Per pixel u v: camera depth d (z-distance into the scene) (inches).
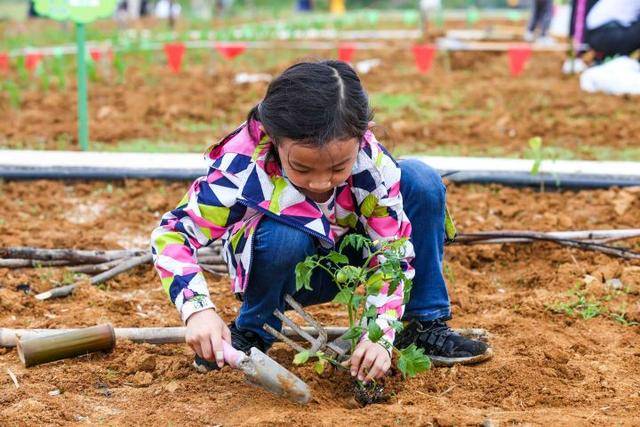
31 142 303.9
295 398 122.6
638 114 357.1
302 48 615.5
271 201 124.7
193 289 123.2
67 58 550.6
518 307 170.7
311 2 1280.8
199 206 125.4
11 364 143.2
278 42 671.8
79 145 302.5
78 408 129.0
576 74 474.6
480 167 251.1
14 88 379.9
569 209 230.7
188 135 325.1
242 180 124.4
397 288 128.6
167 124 343.6
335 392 134.8
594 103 379.9
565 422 122.3
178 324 162.4
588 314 166.7
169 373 139.7
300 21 953.5
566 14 768.3
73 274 184.5
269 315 133.8
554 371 141.9
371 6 1432.1
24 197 239.9
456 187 247.3
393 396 133.2
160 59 554.9
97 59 501.4
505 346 152.0
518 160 259.6
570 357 148.6
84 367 141.7
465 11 1280.8
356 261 137.6
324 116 110.0
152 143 307.1
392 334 127.3
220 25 893.2
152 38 668.1
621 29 406.3
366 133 125.6
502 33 656.4
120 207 235.3
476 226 219.5
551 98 396.5
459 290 179.5
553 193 243.3
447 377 139.3
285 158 114.7
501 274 194.7
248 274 127.4
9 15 1059.3
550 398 133.4
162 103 377.4
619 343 155.6
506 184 246.7
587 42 422.0
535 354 147.1
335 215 130.3
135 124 340.5
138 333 149.8
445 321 147.0
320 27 818.8
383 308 127.0
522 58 432.5
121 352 146.6
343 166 114.3
